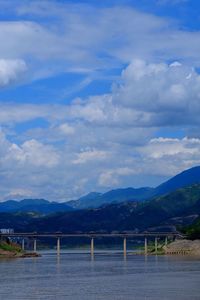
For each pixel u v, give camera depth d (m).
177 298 135.88
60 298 138.75
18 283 180.25
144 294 144.75
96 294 146.12
